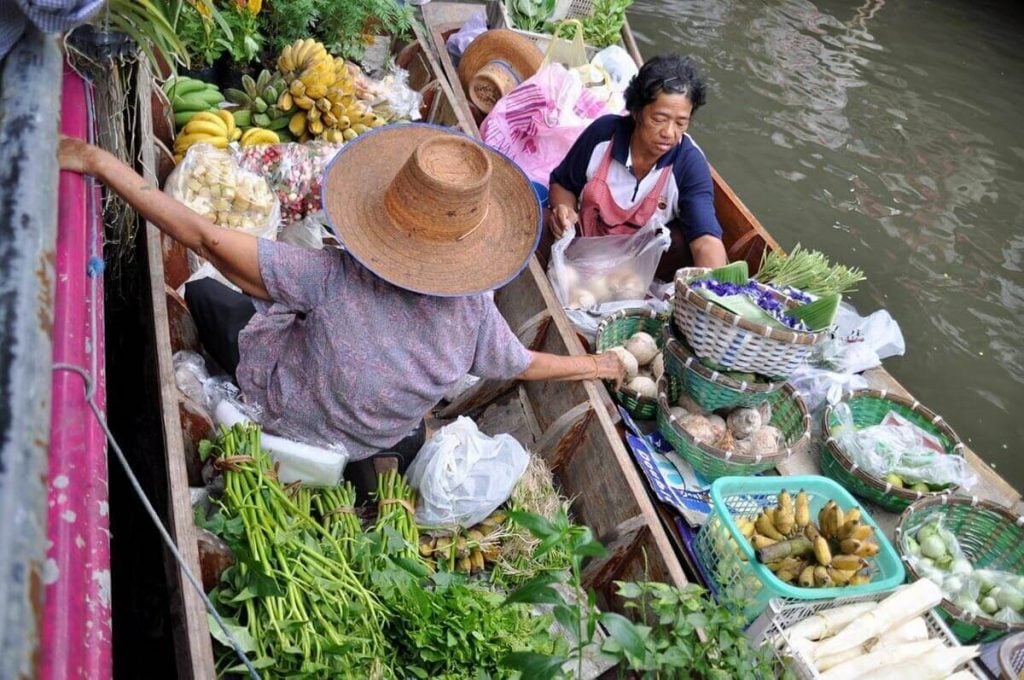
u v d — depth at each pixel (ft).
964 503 10.44
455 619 7.11
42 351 3.56
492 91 16.21
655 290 13.70
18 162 4.33
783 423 11.18
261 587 6.77
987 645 9.35
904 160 23.21
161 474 8.80
